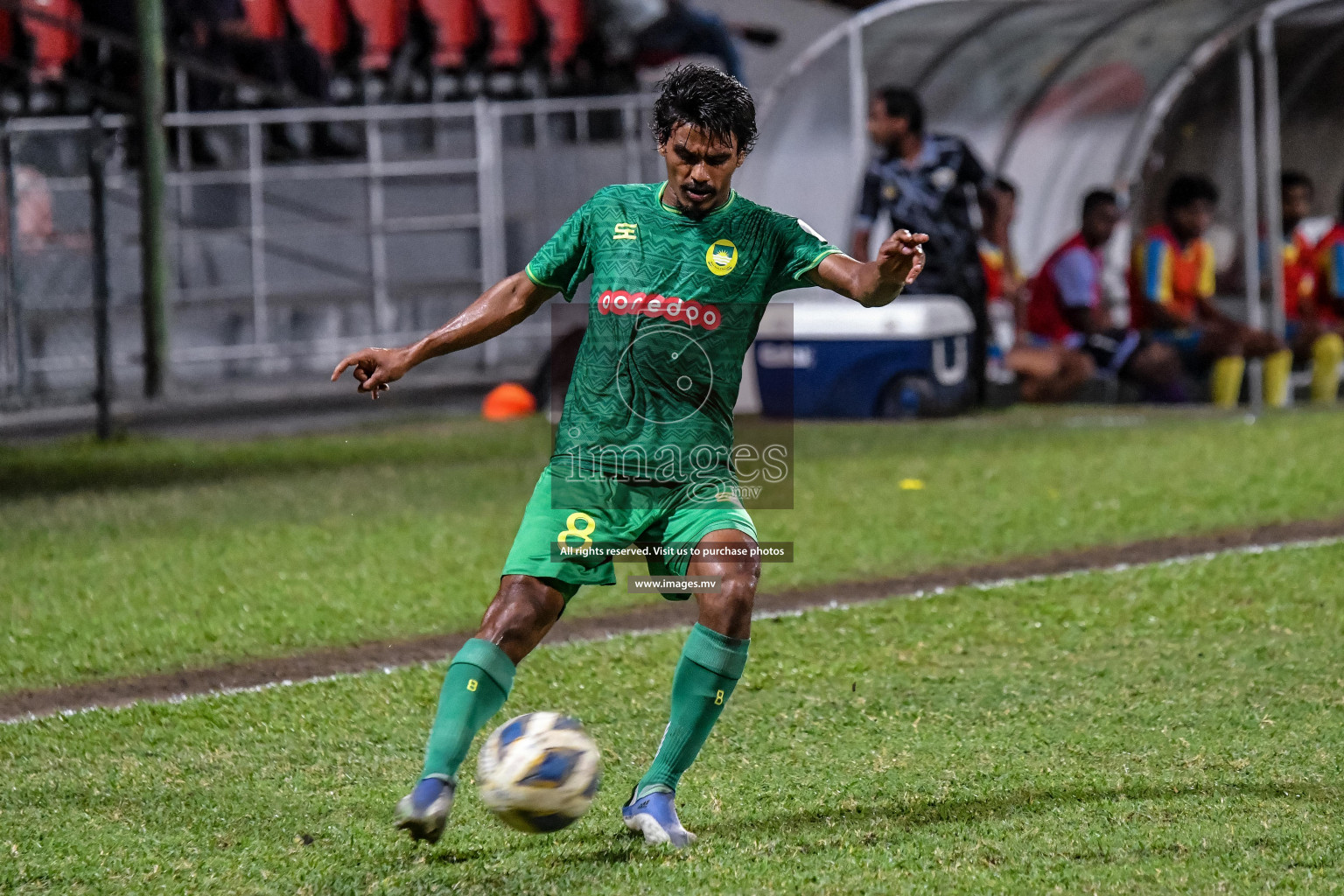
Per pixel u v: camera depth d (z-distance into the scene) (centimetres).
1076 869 1305
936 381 5122
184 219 6644
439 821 1291
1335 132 6116
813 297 5359
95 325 5047
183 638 2336
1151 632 2244
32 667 2183
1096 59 5781
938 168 5322
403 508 3553
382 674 2098
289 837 1452
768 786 1582
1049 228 6322
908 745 1722
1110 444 4369
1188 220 5422
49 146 6109
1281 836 1372
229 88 6725
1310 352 5600
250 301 6656
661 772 1416
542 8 6631
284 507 3622
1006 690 1952
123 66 6662
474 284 6744
